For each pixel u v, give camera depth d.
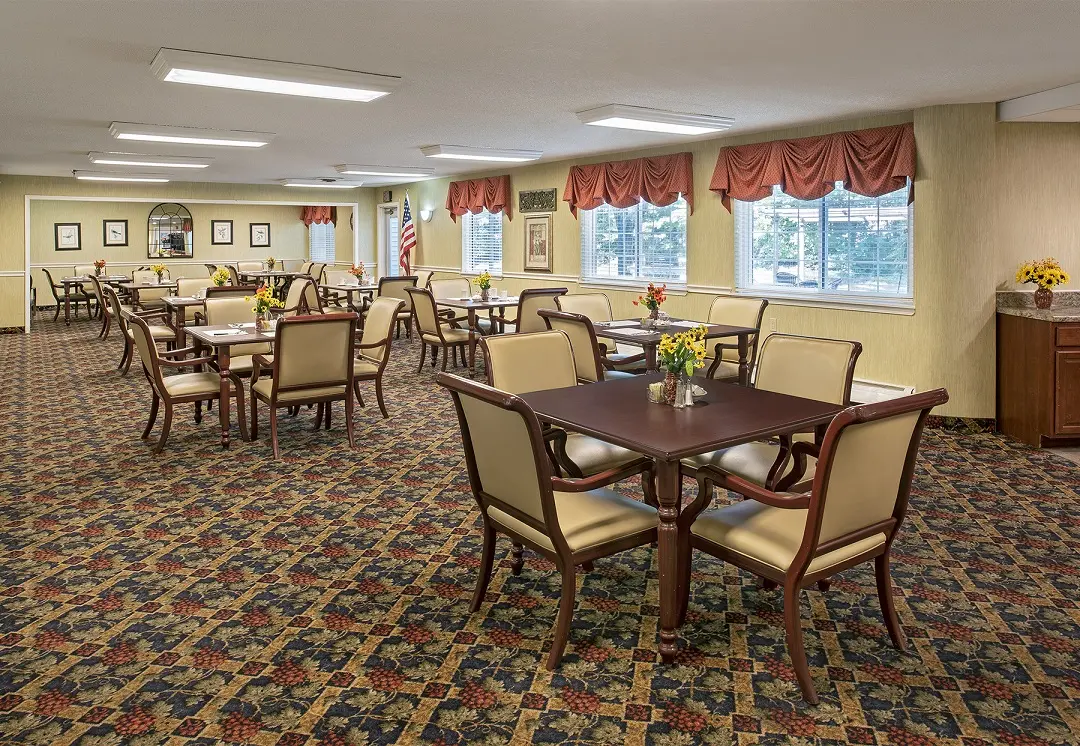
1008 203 5.29
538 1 3.11
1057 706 2.18
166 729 2.09
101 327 11.56
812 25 3.43
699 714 2.15
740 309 5.85
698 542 2.50
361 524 3.60
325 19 3.36
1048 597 2.85
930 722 2.11
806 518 2.21
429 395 6.52
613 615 2.73
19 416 5.78
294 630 2.63
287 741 2.04
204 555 3.25
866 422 2.09
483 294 8.09
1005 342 5.21
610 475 2.47
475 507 3.82
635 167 7.95
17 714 2.15
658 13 3.26
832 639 2.56
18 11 3.25
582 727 2.10
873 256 6.17
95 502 3.89
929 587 2.93
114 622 2.68
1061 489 4.07
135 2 3.13
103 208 14.52
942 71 4.31
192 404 6.18
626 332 5.41
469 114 5.83
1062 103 4.68
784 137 6.54
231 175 11.11
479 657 2.45
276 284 13.88
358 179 11.48
